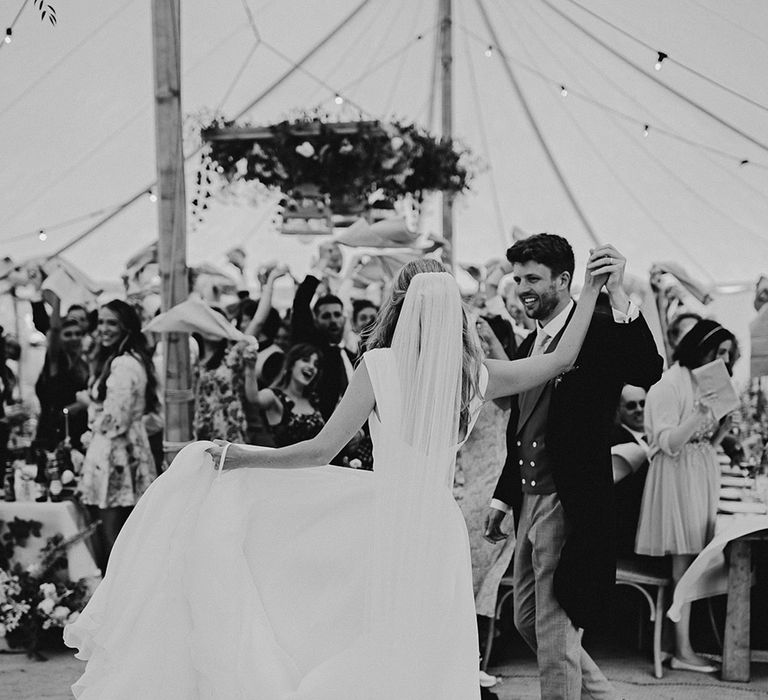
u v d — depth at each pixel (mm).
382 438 2400
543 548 2844
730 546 4121
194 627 2393
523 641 4750
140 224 6180
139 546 2574
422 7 5520
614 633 4848
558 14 5168
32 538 4676
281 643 2426
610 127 5875
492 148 6711
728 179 5672
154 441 5164
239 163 4980
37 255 6109
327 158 4812
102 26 4457
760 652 4234
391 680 2266
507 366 2678
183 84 5551
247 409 4887
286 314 5355
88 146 5215
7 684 4020
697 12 4539
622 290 2795
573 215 6816
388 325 2596
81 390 5293
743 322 5410
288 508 2592
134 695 2404
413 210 5828
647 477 4262
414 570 2322
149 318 5688
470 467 4086
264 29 5191
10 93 4734
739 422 5059
